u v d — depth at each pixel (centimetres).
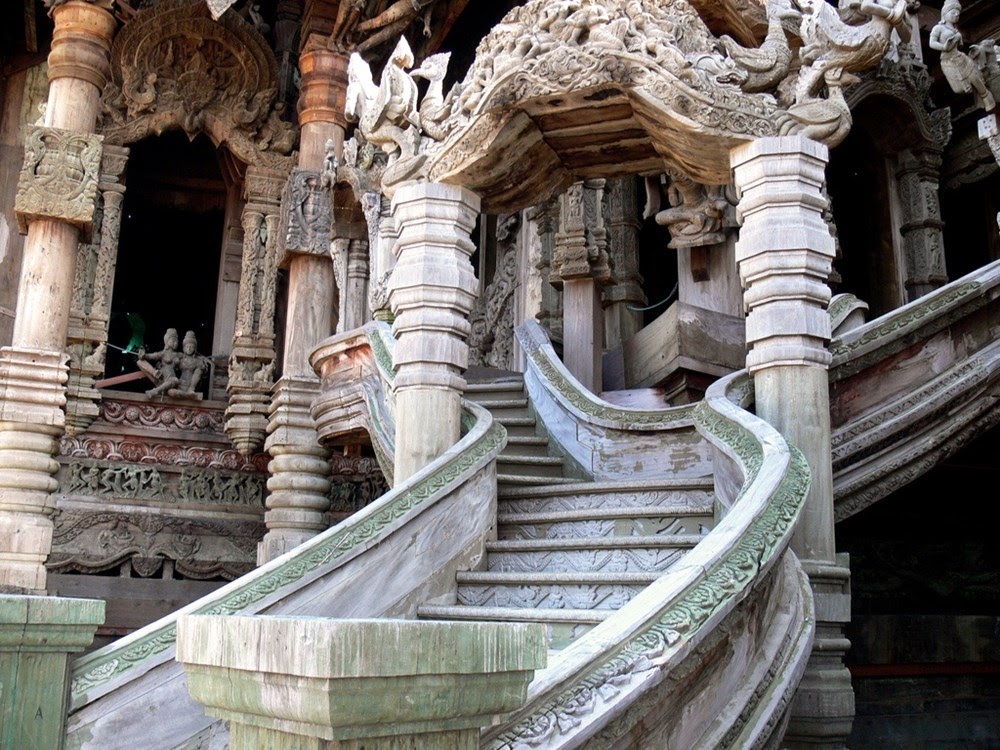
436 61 684
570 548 592
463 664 222
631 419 798
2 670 442
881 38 582
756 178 586
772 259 574
